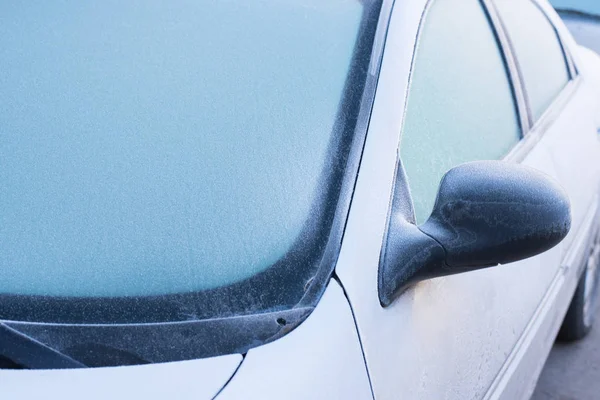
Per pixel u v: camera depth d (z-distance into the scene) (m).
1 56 1.85
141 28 1.92
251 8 1.98
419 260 1.69
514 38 2.69
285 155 1.74
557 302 2.70
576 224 2.79
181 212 1.67
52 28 1.91
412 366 1.71
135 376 1.47
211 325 1.55
